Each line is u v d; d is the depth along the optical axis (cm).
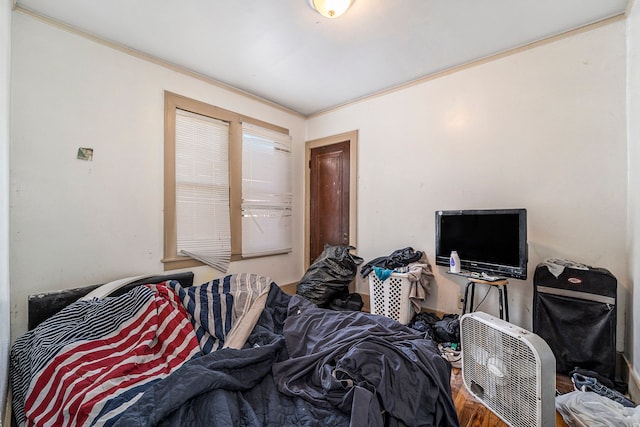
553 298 188
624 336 181
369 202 315
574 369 178
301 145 376
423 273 257
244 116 305
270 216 336
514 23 195
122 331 135
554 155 209
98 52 206
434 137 268
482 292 239
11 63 171
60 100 190
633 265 172
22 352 131
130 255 222
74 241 196
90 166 203
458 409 153
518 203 224
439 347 216
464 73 250
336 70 261
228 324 158
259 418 94
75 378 104
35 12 180
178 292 168
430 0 172
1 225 121
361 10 181
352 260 288
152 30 201
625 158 186
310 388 107
